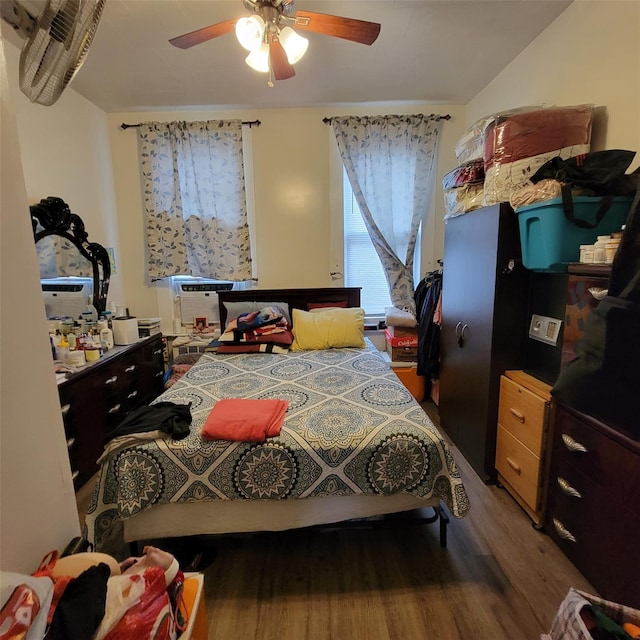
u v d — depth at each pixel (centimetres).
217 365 254
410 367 330
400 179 338
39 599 57
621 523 129
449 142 340
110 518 146
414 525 167
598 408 137
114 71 256
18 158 72
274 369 243
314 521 157
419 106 335
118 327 272
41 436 77
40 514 77
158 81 272
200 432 155
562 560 162
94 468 225
